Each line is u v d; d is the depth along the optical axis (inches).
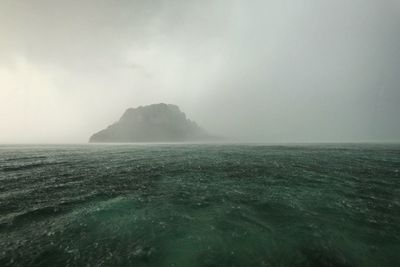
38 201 647.8
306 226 477.1
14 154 1941.4
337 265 341.4
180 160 1658.5
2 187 802.2
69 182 893.8
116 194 732.0
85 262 344.5
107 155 2044.8
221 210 577.6
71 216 534.6
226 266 338.6
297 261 350.0
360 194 716.7
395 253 375.6
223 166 1328.7
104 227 473.4
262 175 1040.8
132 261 349.1
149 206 611.8
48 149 2797.7
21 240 411.2
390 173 1056.2
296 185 842.8
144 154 2193.7
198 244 401.7
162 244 402.0
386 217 528.1
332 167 1242.6
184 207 603.2
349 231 453.7
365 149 2586.1
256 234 440.5
